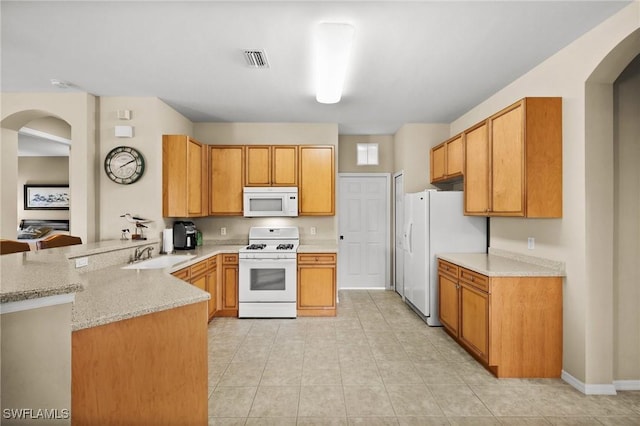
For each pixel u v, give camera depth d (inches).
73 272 53.1
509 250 127.7
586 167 90.4
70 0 74.1
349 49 90.5
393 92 133.6
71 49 97.9
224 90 131.9
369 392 92.1
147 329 57.9
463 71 113.1
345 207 211.2
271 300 158.1
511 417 81.0
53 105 133.6
